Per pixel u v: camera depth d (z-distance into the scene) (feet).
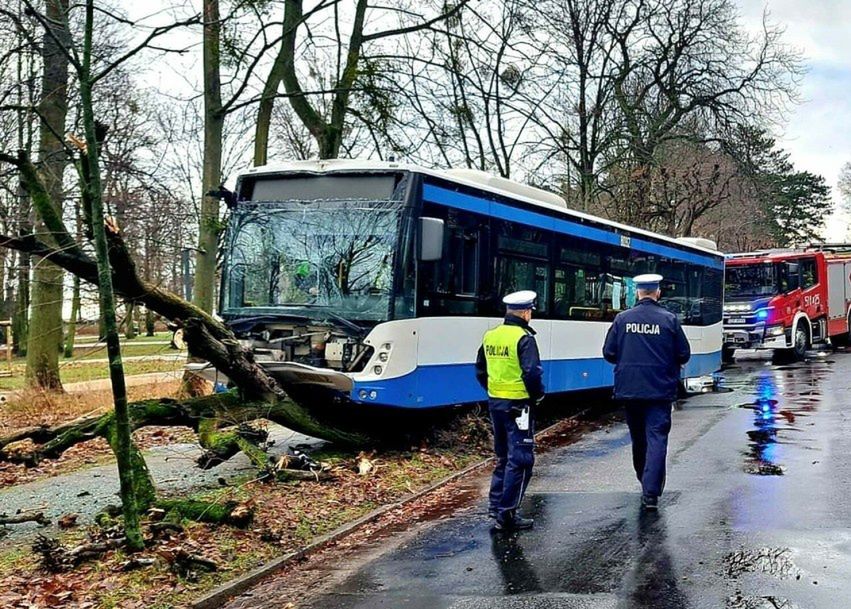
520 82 70.79
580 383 46.83
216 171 52.75
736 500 26.17
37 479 33.19
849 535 21.97
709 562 20.08
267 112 59.06
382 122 61.26
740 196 116.47
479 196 37.93
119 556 20.42
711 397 56.03
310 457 33.40
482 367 25.29
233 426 29.35
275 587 19.98
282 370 32.17
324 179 35.22
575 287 46.29
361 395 32.63
